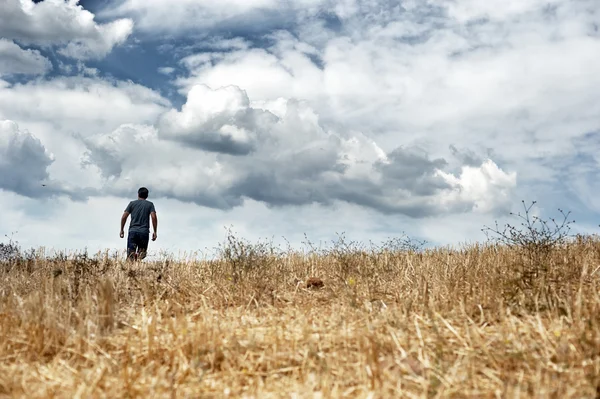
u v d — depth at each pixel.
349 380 4.40
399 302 6.73
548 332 5.18
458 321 5.75
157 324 6.03
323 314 6.35
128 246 12.18
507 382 4.17
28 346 5.36
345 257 8.90
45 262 10.13
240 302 7.24
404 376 4.39
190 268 9.30
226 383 4.52
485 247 10.42
